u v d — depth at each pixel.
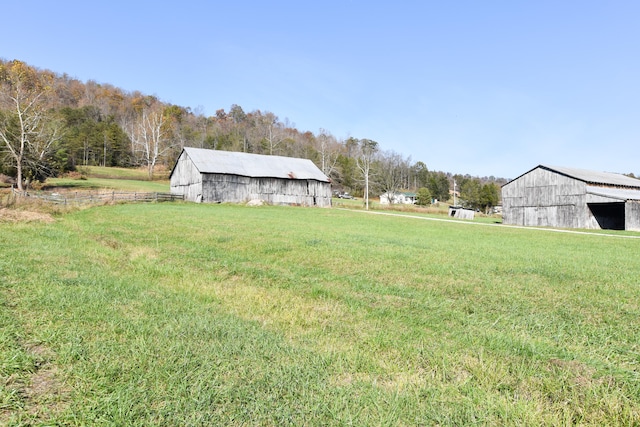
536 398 3.60
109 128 101.19
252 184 47.22
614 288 8.52
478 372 4.06
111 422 2.89
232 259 10.69
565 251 16.12
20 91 48.47
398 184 93.44
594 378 4.08
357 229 22.27
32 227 15.55
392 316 6.04
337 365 4.07
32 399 3.16
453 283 8.55
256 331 5.00
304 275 9.02
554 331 5.60
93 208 28.33
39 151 51.38
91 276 7.53
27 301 5.54
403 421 3.15
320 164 96.00
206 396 3.30
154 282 7.74
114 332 4.64
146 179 81.62
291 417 3.09
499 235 23.48
